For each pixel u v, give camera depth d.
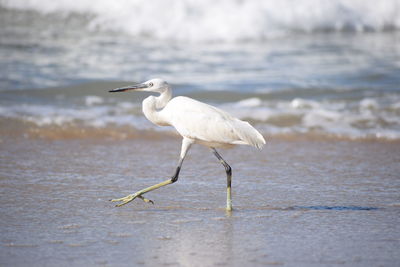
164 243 7.25
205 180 10.57
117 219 8.23
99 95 17.22
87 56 21.41
